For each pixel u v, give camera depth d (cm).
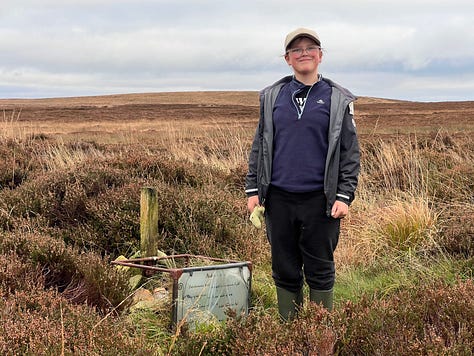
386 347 276
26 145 1136
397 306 320
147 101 9856
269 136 348
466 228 531
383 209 624
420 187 734
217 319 368
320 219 341
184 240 536
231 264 381
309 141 337
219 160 999
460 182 730
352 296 438
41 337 284
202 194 614
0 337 272
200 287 367
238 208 627
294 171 339
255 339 292
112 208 557
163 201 575
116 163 766
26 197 597
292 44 341
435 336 276
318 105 338
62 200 595
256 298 423
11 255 407
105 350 277
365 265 521
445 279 442
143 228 467
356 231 590
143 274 446
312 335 284
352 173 338
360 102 8800
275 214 349
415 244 543
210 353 307
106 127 3491
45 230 529
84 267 405
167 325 365
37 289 356
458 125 3031
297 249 357
